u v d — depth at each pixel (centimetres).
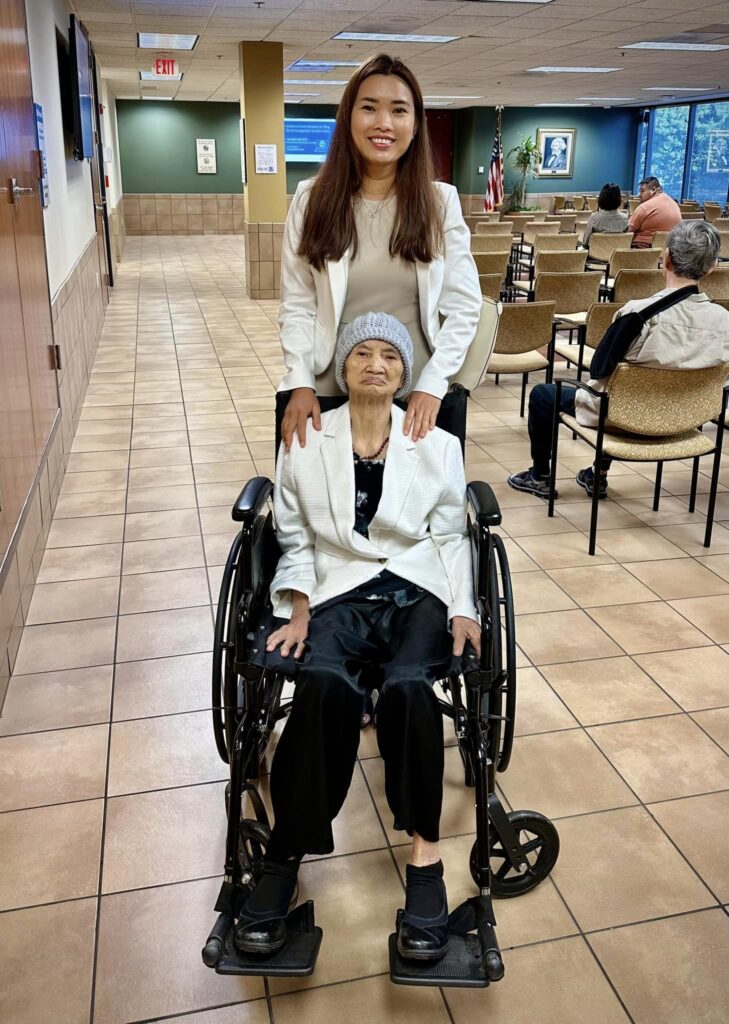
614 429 335
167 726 229
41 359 350
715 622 282
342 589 178
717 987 157
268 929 149
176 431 480
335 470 182
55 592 300
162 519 361
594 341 456
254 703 164
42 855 186
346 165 190
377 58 183
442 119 1952
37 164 369
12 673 252
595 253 809
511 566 321
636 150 1972
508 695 169
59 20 553
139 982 157
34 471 314
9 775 210
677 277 305
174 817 197
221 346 709
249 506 168
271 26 822
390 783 157
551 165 1938
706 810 200
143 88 1462
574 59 1087
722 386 313
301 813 154
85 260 626
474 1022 150
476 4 725
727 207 1311
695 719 233
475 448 450
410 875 158
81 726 229
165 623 280
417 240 192
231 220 1852
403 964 150
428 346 206
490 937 150
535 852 190
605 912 173
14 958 162
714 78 1305
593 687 247
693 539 346
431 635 168
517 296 888
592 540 329
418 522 182
